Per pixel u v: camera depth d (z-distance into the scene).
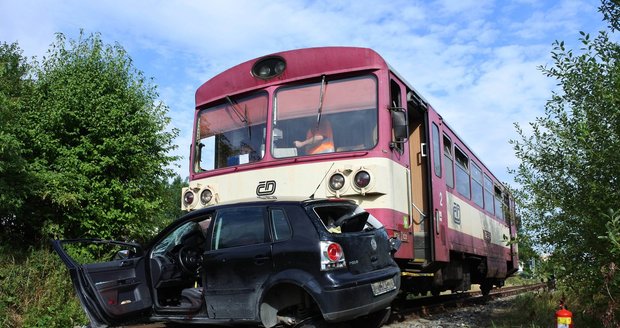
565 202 6.64
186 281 6.91
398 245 6.84
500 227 16.48
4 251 10.23
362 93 7.62
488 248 14.02
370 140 7.40
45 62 12.88
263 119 8.18
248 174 8.00
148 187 13.11
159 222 14.02
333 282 5.26
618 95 5.82
